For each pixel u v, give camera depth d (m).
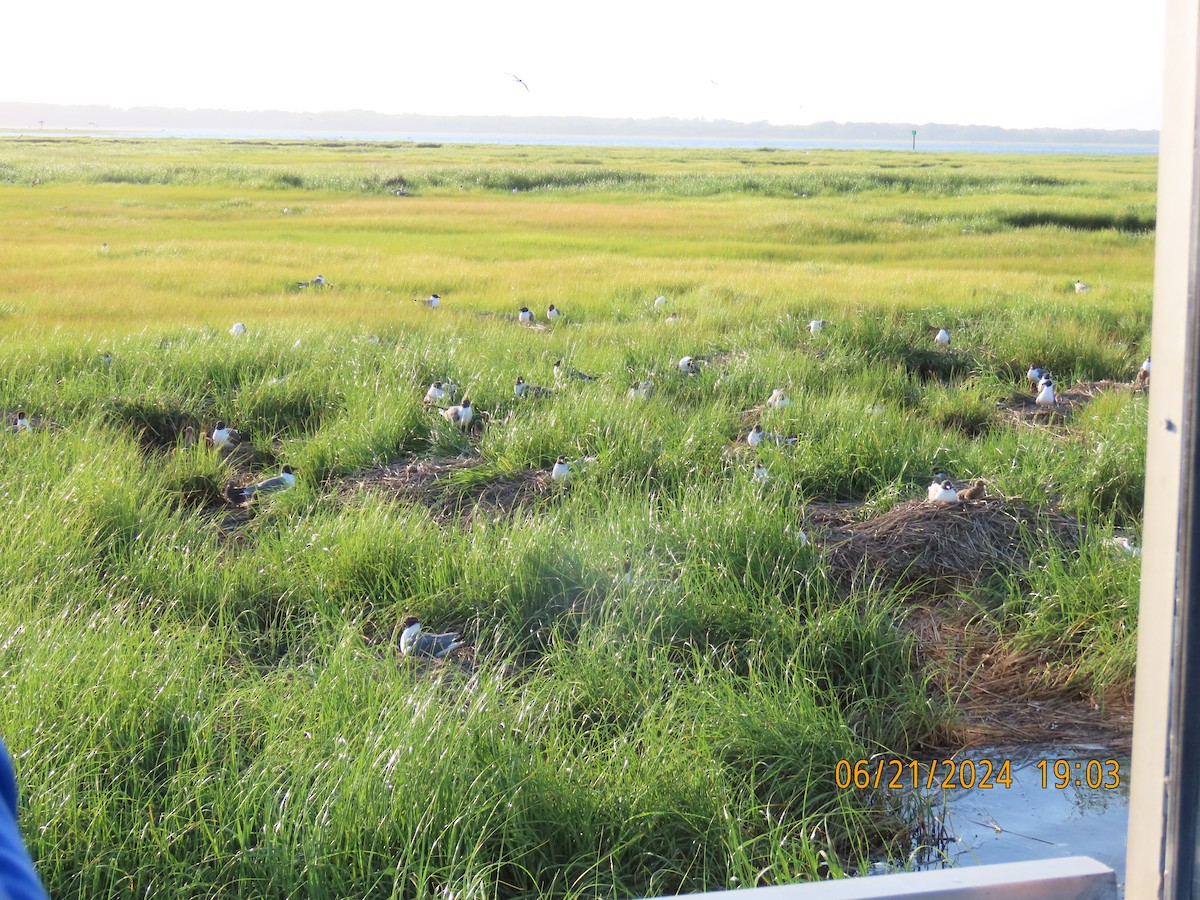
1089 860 1.65
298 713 5.87
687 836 5.29
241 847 4.65
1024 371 16.55
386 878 4.64
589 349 16.31
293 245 32.25
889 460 10.62
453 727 5.47
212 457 11.36
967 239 35.41
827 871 5.21
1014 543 8.70
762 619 7.21
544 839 5.12
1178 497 1.27
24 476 9.48
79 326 18.33
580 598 7.77
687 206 49.00
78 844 4.63
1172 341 1.29
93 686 5.57
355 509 9.44
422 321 19.25
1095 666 7.04
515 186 63.62
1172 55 1.28
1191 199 1.25
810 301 20.38
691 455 10.60
